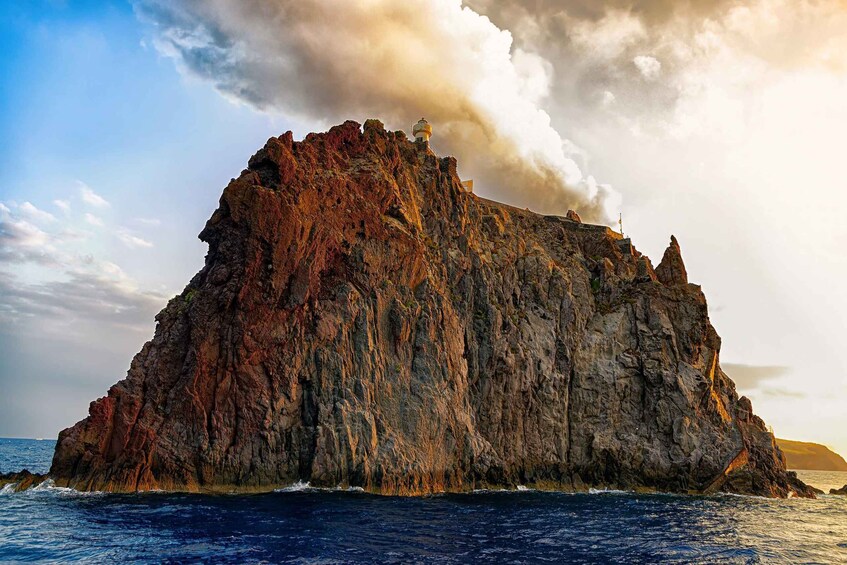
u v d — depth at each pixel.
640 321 97.62
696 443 88.44
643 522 58.34
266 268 67.62
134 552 36.34
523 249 102.56
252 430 63.97
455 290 87.12
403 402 72.31
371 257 76.31
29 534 40.09
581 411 90.69
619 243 116.19
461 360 80.94
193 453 61.53
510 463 82.56
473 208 101.25
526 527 51.84
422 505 60.25
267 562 35.00
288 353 67.12
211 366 64.50
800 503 87.25
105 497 54.91
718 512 68.94
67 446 59.97
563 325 95.25
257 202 67.75
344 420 65.88
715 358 100.06
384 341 74.50
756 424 105.62
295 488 63.09
